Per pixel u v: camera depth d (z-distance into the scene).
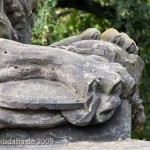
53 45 5.40
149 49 10.40
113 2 10.91
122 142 4.65
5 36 5.14
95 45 5.12
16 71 4.71
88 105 4.59
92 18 11.27
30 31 6.08
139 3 10.12
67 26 11.41
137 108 5.11
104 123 4.70
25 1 5.88
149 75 10.51
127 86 4.78
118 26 10.48
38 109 4.56
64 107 4.58
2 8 5.16
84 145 4.59
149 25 10.18
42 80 4.74
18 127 4.60
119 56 5.15
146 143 4.63
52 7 9.52
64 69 4.70
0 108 4.57
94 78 4.61
